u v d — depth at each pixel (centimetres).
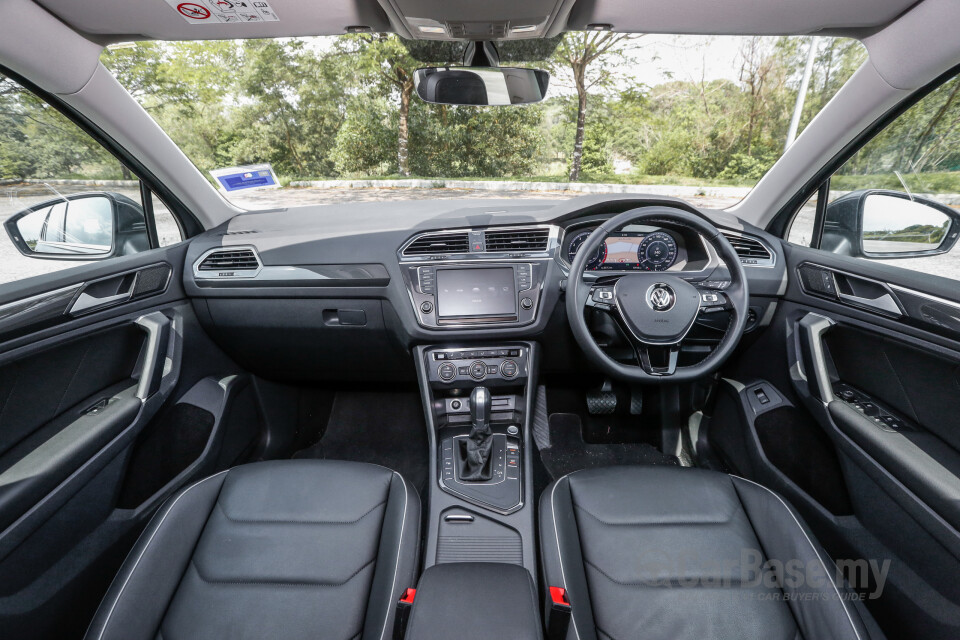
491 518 167
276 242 193
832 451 163
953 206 161
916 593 124
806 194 194
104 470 144
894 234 174
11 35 131
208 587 110
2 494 114
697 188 293
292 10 142
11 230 166
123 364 171
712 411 236
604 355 164
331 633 101
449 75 170
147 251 184
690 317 161
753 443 196
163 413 176
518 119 995
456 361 196
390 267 191
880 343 154
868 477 143
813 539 114
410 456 247
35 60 140
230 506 131
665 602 106
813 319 177
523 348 197
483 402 178
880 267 153
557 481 149
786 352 190
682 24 155
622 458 244
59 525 127
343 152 1193
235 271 196
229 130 1052
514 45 178
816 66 194
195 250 198
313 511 131
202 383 201
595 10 143
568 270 192
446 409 201
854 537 147
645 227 195
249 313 201
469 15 134
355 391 276
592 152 1062
